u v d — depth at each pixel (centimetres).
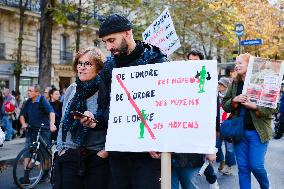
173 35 661
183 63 289
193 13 2688
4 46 2839
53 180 355
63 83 3397
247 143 500
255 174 499
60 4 1487
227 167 841
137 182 311
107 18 321
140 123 298
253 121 491
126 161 316
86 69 350
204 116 279
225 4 2666
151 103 297
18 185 736
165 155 287
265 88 488
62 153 348
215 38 2822
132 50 325
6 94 1570
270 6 2975
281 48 3309
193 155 432
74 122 342
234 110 512
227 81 794
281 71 488
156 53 325
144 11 2542
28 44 2983
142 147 295
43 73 1532
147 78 301
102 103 335
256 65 493
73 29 3266
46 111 781
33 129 787
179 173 450
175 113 287
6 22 2844
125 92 309
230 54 3084
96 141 339
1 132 543
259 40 1736
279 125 1489
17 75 2456
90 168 341
